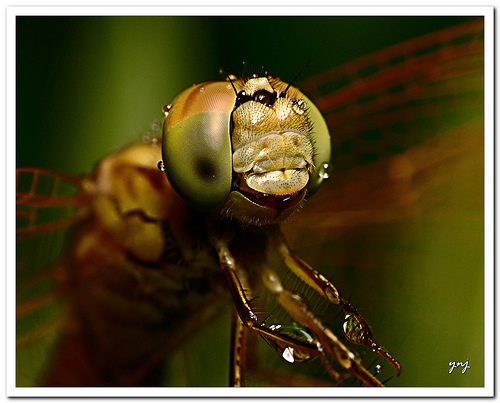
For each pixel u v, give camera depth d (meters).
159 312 0.09
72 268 0.09
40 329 0.09
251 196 0.08
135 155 0.09
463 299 0.09
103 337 0.09
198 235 0.08
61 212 0.09
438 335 0.09
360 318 0.08
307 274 0.08
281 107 0.08
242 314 0.08
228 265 0.08
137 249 0.09
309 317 0.08
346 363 0.08
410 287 0.09
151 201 0.09
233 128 0.08
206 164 0.08
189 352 0.09
